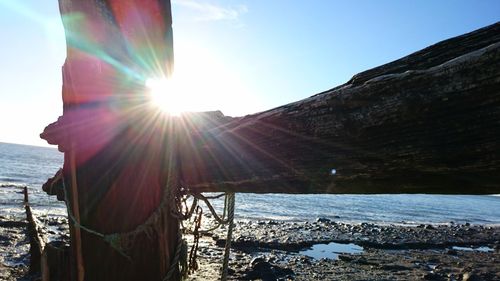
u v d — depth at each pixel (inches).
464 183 63.5
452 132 61.4
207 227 815.7
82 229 111.9
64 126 117.5
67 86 116.7
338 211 1883.6
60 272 149.8
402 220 1712.6
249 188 105.0
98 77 110.0
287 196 2657.5
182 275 121.3
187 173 121.3
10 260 436.5
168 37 117.3
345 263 571.8
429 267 577.0
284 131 91.4
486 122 57.5
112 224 109.1
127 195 109.3
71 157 114.5
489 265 622.5
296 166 88.1
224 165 108.5
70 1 111.3
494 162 57.3
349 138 76.4
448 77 61.7
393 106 68.6
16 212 863.7
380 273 511.8
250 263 500.1
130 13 111.3
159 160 112.7
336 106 79.4
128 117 109.8
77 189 113.2
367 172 74.6
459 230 1211.9
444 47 69.5
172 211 114.5
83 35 110.0
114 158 110.0
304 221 1207.6
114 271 108.5
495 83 56.0
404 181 71.0
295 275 471.8
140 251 108.8
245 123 103.8
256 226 932.6
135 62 111.6
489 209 3934.5
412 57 73.6
